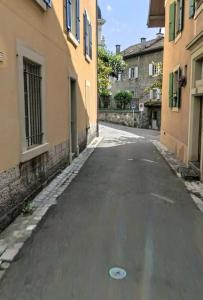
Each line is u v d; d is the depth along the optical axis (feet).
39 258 12.78
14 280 11.27
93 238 14.70
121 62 112.16
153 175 28.04
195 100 29.86
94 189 23.12
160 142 54.80
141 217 17.52
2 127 15.33
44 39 22.50
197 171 26.94
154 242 14.42
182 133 34.71
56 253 13.21
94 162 34.17
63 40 28.78
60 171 28.27
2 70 15.33
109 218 17.28
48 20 23.53
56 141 26.61
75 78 35.27
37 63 20.83
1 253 13.16
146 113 99.96
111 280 11.33
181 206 19.56
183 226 16.34
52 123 25.14
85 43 42.63
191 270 12.09
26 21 18.60
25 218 17.08
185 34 33.42
